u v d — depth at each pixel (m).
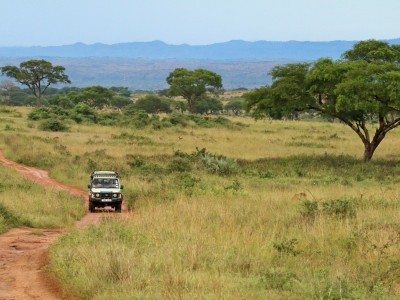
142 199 53.66
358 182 62.19
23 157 86.88
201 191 51.78
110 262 21.14
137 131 139.38
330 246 26.11
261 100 83.19
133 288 18.83
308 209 35.62
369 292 18.34
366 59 87.94
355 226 29.45
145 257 22.47
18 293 20.52
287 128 164.75
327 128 167.88
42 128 132.62
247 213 35.84
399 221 31.89
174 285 18.39
